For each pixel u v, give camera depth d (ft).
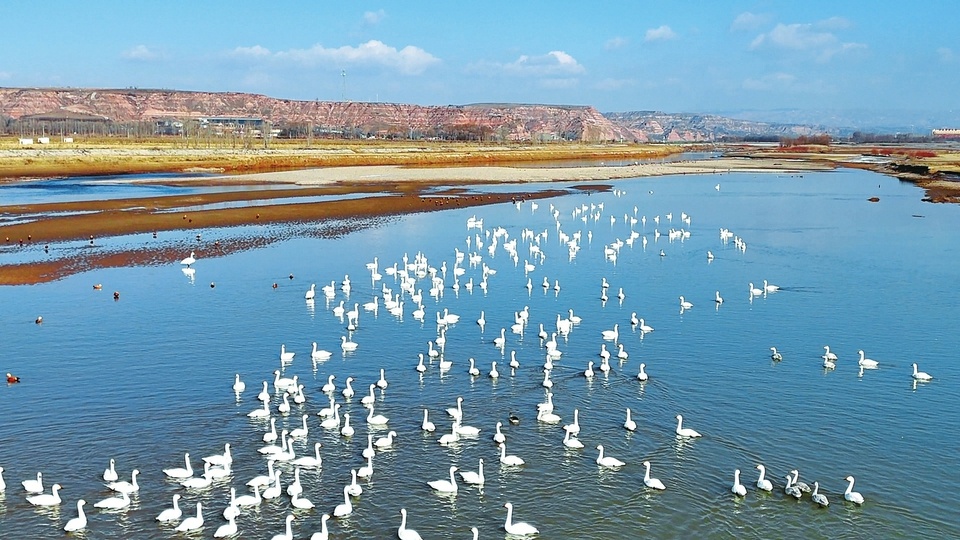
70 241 297.94
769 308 217.97
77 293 226.58
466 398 152.46
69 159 612.29
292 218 366.02
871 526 108.58
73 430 137.08
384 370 168.35
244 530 106.83
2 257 268.41
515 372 166.81
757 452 129.70
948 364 171.73
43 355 174.50
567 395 153.58
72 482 119.44
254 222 352.49
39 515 110.01
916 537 106.22
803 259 287.89
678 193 522.06
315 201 422.00
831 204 460.55
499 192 494.18
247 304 220.02
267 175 570.87
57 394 152.66
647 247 315.99
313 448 131.03
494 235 314.96
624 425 139.23
